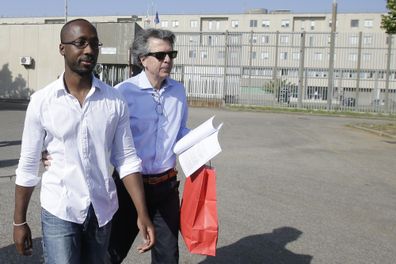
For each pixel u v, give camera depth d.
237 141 13.57
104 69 32.22
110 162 2.70
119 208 3.22
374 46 35.34
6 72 34.59
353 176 8.95
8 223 5.11
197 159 3.10
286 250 4.79
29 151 2.41
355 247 4.97
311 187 7.78
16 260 4.15
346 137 15.93
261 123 20.36
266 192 7.27
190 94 34.53
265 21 84.25
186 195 3.16
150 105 3.17
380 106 32.69
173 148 3.26
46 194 2.44
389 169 9.85
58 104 2.34
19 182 2.44
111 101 2.47
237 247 4.81
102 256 2.61
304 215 6.07
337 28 81.88
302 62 33.50
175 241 3.25
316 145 13.48
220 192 7.13
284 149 12.34
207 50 34.53
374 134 17.19
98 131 2.42
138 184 2.66
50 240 2.42
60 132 2.35
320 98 33.34
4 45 34.47
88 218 2.47
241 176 8.45
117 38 31.86
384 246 5.04
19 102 30.98
